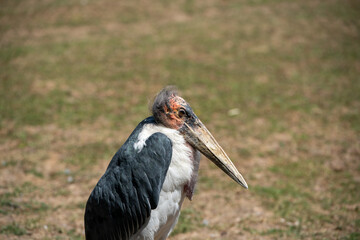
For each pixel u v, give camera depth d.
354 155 11.47
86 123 12.93
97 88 15.55
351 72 17.55
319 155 11.44
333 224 8.23
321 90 15.91
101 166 10.48
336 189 9.71
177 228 7.96
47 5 24.97
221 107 14.27
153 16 23.70
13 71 16.72
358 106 14.62
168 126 5.37
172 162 5.10
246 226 8.16
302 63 18.36
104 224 5.18
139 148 5.07
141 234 5.11
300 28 22.08
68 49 19.27
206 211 8.74
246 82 16.45
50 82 15.86
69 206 8.66
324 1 26.03
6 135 11.87
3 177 9.70
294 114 13.98
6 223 7.77
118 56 18.64
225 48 19.72
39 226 7.77
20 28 21.80
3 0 25.77
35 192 9.11
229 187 9.73
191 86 15.92
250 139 12.27
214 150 5.32
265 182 10.02
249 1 25.95
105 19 23.20
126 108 14.05
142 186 4.96
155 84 16.00
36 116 13.13
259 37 20.97
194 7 24.97
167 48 19.62
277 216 8.54
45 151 11.12
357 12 24.19
